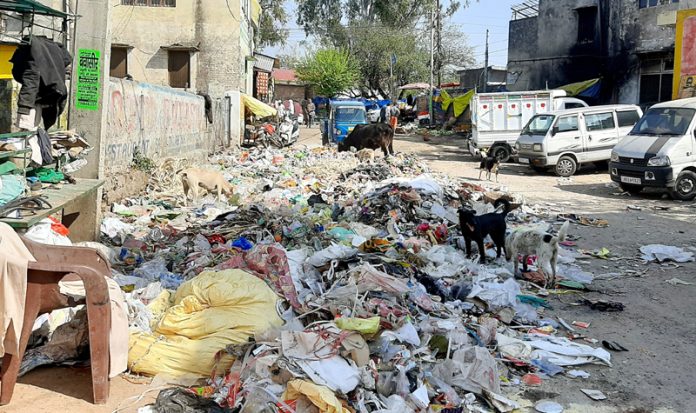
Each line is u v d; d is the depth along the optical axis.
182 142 17.86
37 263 4.24
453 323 5.68
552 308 7.09
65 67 7.90
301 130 42.12
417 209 10.66
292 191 14.03
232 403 4.41
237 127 25.80
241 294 5.30
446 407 4.57
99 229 8.86
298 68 53.69
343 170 17.55
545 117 20.19
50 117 7.86
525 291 7.61
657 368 5.51
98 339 4.36
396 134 39.31
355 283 5.93
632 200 14.99
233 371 4.70
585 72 29.36
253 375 4.54
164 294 6.00
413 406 4.46
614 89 27.98
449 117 39.47
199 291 5.39
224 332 5.05
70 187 7.60
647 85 26.72
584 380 5.26
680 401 4.90
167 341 5.07
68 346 4.90
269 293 5.48
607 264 9.09
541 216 12.67
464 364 4.98
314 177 16.34
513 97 23.12
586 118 19.59
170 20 25.20
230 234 8.85
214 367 4.83
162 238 9.16
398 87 55.72
